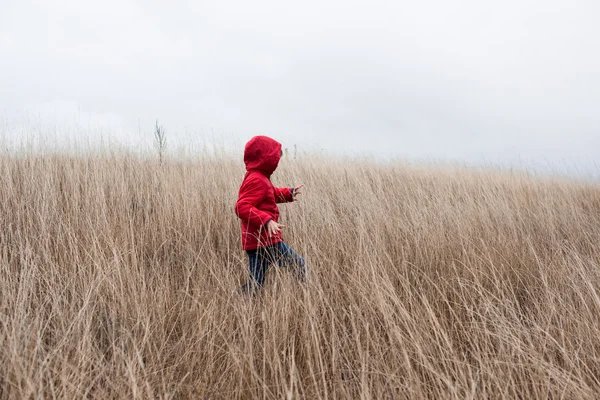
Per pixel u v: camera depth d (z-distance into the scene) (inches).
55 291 88.4
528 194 225.3
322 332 77.1
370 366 71.7
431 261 116.3
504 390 64.6
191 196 156.3
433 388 67.5
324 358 73.5
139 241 120.0
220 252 125.6
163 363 69.2
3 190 140.0
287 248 100.4
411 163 326.6
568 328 82.4
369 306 85.4
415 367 72.6
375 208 155.9
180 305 91.1
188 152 220.1
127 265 96.1
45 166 167.9
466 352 78.9
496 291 101.1
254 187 100.9
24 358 63.3
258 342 76.1
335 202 176.4
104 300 86.0
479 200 188.2
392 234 134.8
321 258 112.8
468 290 98.3
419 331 78.6
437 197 191.2
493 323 81.8
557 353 77.0
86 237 114.0
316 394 63.5
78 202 141.9
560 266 113.0
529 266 117.9
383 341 77.5
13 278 93.9
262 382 63.1
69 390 59.2
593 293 87.3
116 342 75.9
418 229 140.1
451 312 88.8
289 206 152.0
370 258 106.8
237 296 91.9
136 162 202.1
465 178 254.5
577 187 264.5
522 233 143.6
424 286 104.8
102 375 64.9
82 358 65.4
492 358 72.6
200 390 65.1
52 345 73.6
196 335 77.2
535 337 79.5
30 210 131.6
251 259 102.7
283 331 77.1
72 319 79.2
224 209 151.1
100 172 167.0
